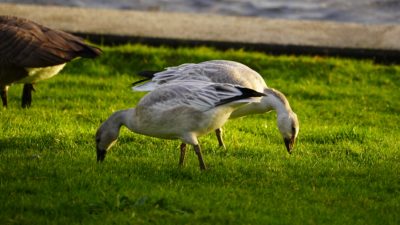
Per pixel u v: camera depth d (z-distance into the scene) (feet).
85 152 37.52
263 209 30.17
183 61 57.47
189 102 32.96
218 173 34.65
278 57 59.06
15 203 29.63
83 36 60.03
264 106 38.81
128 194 30.78
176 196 30.76
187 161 36.99
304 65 58.03
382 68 58.44
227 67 38.45
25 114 45.03
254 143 41.27
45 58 42.09
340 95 53.62
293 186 33.53
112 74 56.18
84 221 28.27
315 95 53.36
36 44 42.27
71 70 56.24
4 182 32.01
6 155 36.17
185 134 33.65
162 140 40.57
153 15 65.10
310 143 41.93
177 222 28.45
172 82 35.88
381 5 81.46
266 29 63.16
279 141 42.27
